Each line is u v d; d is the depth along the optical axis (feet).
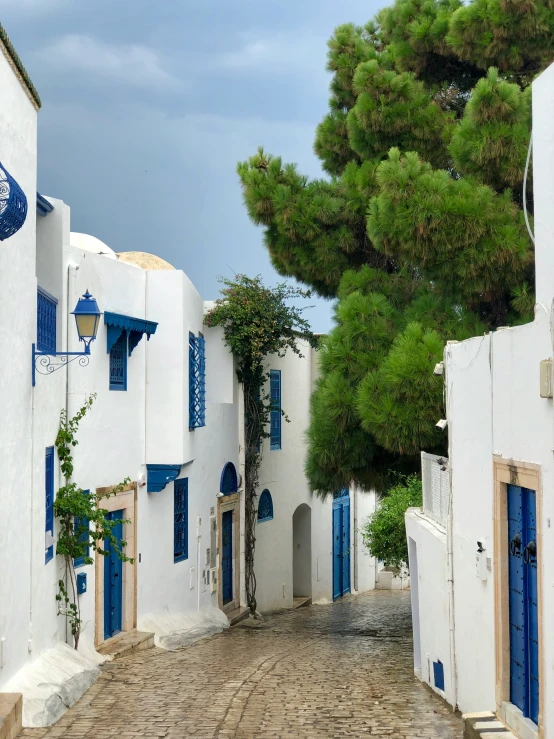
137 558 51.24
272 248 65.41
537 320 24.49
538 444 24.31
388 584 103.76
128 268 50.93
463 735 28.48
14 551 31.32
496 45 57.82
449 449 35.35
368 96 60.54
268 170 64.08
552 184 23.81
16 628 31.58
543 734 23.65
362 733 29.19
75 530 40.60
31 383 33.91
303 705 33.65
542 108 24.70
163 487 53.16
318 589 86.89
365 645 53.72
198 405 59.62
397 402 49.93
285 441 81.56
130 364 50.93
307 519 85.76
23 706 29.89
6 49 29.58
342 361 55.16
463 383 33.09
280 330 72.79
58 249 41.73
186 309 54.54
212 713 31.76
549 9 56.49
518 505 27.12
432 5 64.59
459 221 49.67
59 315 41.50
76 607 40.63
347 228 63.93
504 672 27.86
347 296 58.95
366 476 59.88
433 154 61.52
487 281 51.31
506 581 28.09
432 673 37.86
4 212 25.35
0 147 29.25
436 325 53.62
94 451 45.62
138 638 48.85
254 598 72.95
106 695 34.94
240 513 72.64
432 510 41.73
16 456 31.63
